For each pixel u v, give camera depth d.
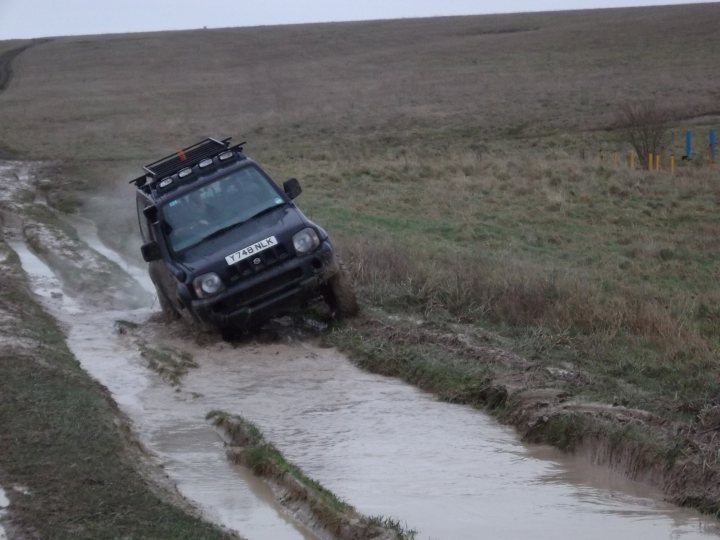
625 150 41.69
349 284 14.81
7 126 66.69
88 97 83.94
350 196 31.20
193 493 9.06
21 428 9.97
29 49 133.88
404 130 54.31
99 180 38.09
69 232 26.28
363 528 7.70
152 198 15.26
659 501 8.56
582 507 8.45
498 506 8.50
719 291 15.88
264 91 81.31
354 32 132.12
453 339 13.44
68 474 8.77
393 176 35.84
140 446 10.18
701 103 53.31
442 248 20.59
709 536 7.73
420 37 120.44
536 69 79.50
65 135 60.31
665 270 18.56
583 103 57.62
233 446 10.27
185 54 118.56
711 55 77.06
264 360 13.86
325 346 14.36
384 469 9.53
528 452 9.96
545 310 14.60
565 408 10.34
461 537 7.81
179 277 14.20
